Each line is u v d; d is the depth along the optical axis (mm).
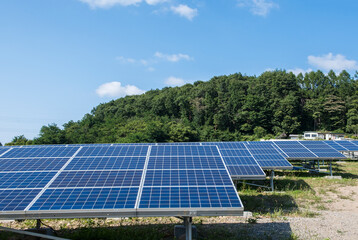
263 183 24469
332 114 96375
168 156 16359
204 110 101562
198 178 13141
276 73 121125
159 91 155500
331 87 111375
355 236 13023
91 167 14820
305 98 108312
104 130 85000
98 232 13734
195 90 124062
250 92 108938
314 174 28719
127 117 114250
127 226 15344
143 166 14812
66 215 10656
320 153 27297
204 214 10672
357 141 31828
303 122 100875
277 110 94250
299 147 29359
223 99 103812
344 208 17703
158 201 11109
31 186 12609
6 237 12219
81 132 82250
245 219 15672
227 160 22797
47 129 74625
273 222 15055
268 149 28578
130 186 12438
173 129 74000
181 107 106312
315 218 15664
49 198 11500
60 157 16719
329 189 22078
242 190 22250
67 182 12969
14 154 17656
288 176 27797
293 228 14055
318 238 12859
